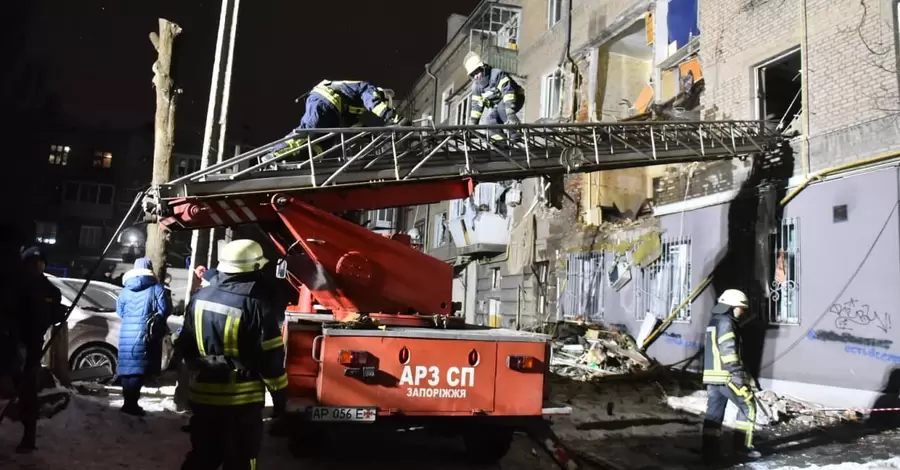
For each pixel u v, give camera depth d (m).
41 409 5.71
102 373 7.73
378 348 4.58
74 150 44.97
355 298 5.41
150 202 5.28
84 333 8.66
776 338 9.71
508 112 8.01
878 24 8.64
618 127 8.56
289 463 5.23
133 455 5.11
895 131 8.24
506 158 7.43
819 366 8.94
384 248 5.54
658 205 13.02
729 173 11.01
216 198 5.42
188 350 3.60
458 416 4.74
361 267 5.38
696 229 11.65
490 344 4.82
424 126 6.58
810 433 7.27
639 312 13.05
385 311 5.49
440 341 4.70
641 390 9.87
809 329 9.16
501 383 4.82
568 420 7.64
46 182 44.19
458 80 26.16
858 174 8.65
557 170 7.97
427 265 5.70
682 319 11.66
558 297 16.36
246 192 5.51
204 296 3.56
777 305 9.88
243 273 3.62
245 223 5.61
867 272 8.37
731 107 11.43
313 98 6.50
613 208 14.74
